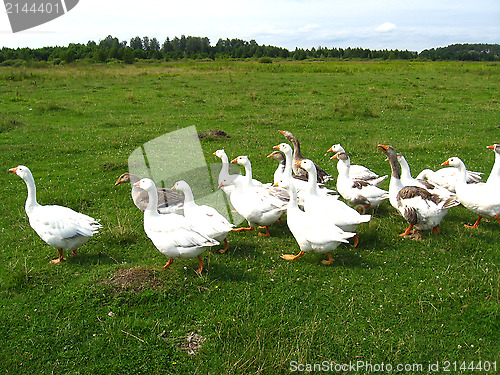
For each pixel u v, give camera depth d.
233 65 45.09
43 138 13.42
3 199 8.57
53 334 4.60
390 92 23.45
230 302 5.19
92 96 21.80
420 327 4.80
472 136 14.06
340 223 6.38
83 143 12.88
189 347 4.49
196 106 19.25
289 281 5.67
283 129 15.23
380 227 7.29
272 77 32.44
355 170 9.17
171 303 5.07
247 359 4.25
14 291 5.33
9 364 4.22
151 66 45.34
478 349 4.46
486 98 21.58
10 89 23.64
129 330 4.62
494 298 5.22
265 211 6.62
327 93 23.30
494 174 7.79
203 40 95.75
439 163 11.23
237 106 18.83
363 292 5.43
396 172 7.66
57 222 5.79
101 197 8.73
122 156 11.52
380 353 4.45
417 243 6.73
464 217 7.75
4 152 11.71
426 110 18.36
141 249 6.55
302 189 8.05
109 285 5.22
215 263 6.06
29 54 53.12
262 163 11.27
